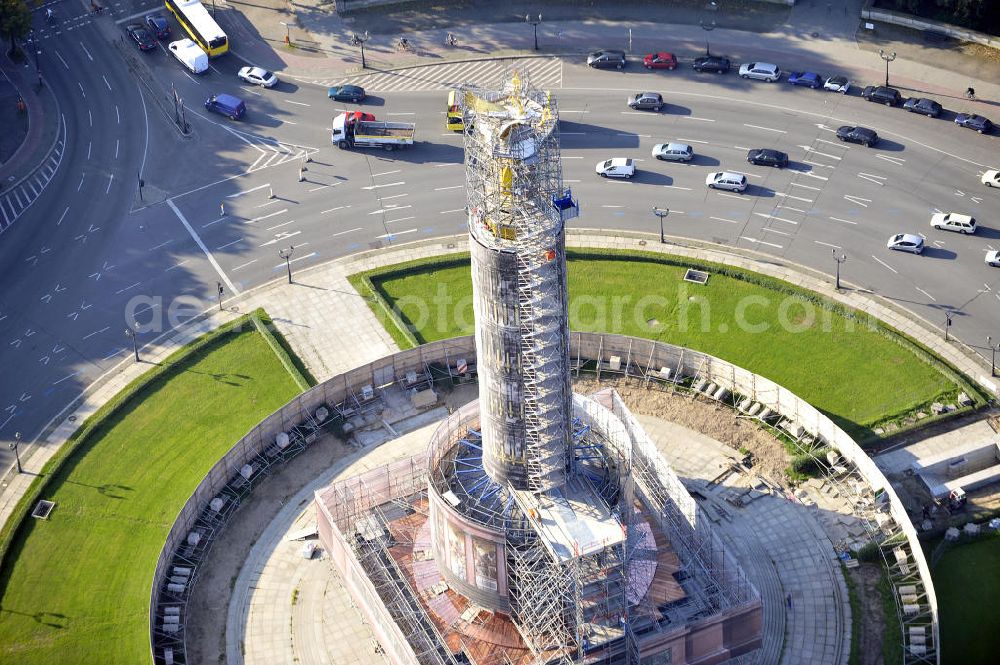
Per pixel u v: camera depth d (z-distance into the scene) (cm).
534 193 13512
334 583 16462
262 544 16912
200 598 16288
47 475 17575
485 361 14225
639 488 16538
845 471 17238
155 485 17525
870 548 16300
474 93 13725
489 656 14988
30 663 15550
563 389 14300
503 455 14738
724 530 16812
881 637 15575
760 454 17662
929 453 17512
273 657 15725
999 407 18025
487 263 13562
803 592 16112
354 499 16438
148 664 15488
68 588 16312
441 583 15700
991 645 15475
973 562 16300
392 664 15375
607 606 14600
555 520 14500
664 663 14900
